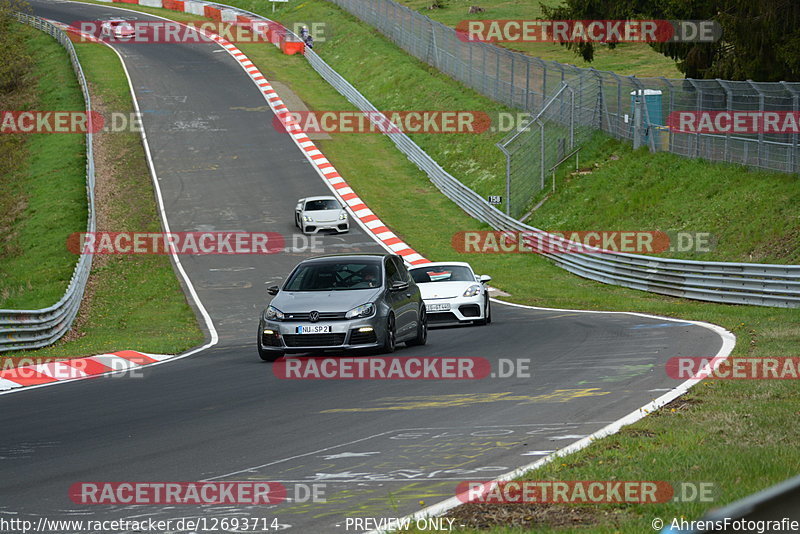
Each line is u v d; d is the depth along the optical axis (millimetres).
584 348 54938
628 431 28891
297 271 59125
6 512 23188
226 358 60344
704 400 33719
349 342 53156
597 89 165125
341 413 36062
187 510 22812
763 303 88875
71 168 184500
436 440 30188
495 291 112438
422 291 76625
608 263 114812
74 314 92438
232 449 30156
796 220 104375
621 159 150125
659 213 126875
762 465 22750
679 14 145000
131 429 34625
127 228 149000
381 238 144750
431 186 179250
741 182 120688
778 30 123312
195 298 108312
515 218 152500
